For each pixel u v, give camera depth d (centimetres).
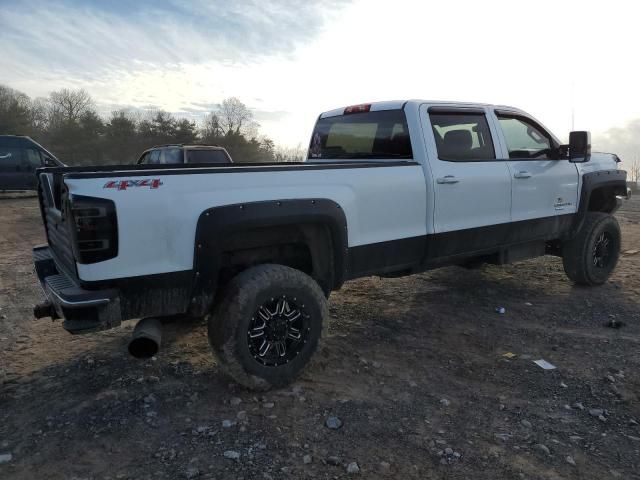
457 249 487
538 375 390
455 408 344
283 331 367
